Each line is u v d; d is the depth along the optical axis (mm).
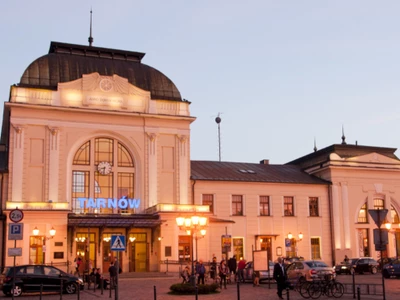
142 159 51406
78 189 49219
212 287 30547
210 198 54094
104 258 47688
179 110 53406
